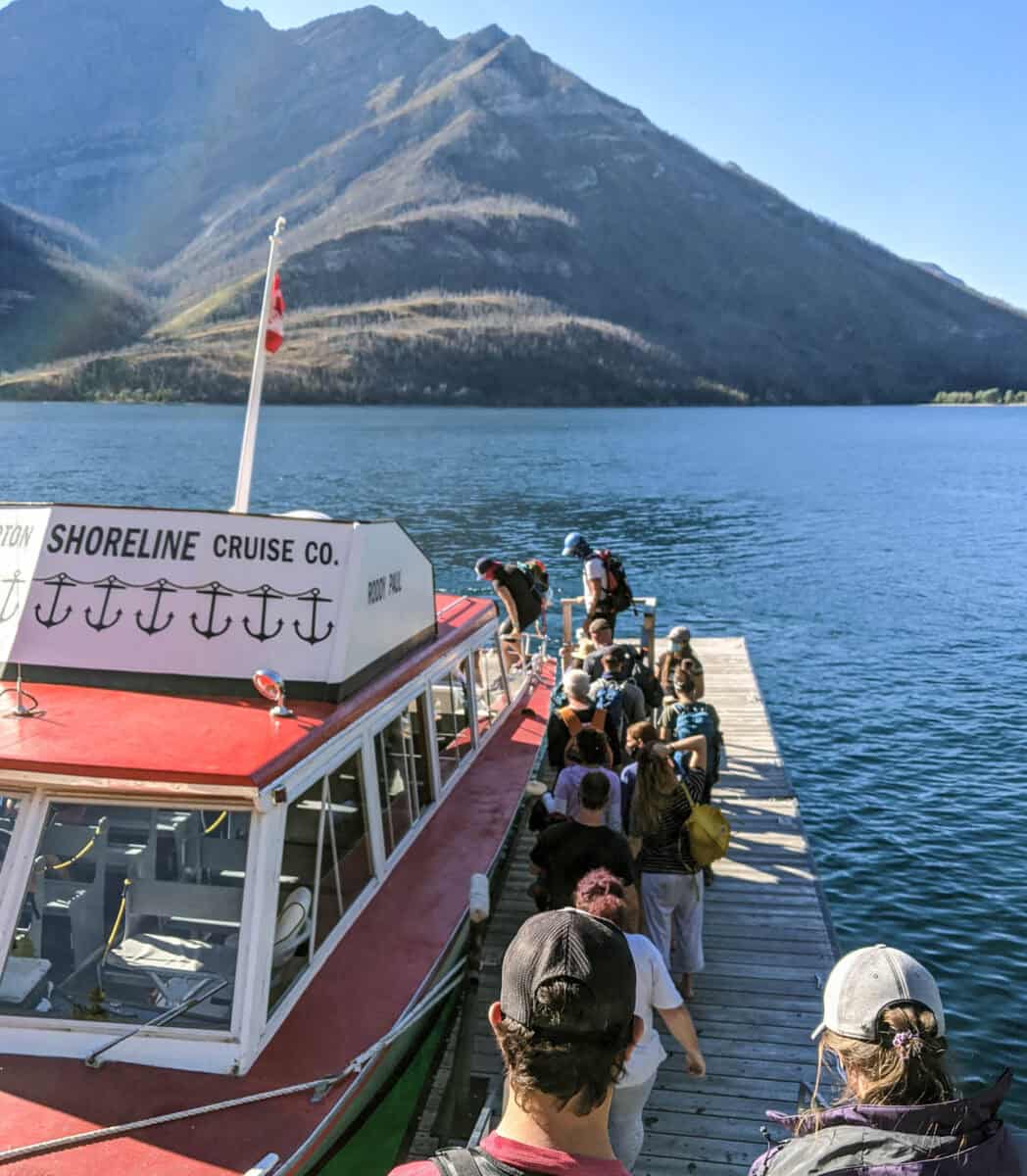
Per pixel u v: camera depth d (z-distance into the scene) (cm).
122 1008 501
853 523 5250
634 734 786
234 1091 464
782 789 1260
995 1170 233
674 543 4494
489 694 1111
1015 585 3581
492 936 884
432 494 6094
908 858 1434
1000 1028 1054
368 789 652
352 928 615
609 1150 209
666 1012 500
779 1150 250
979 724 2016
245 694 623
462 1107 620
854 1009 261
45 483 6247
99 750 519
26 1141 427
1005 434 16588
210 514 662
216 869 559
